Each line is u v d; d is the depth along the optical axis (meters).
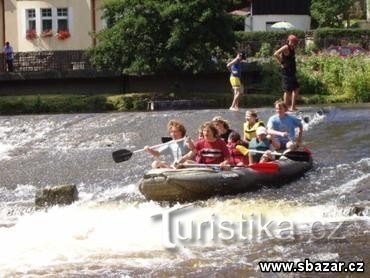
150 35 35.00
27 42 45.31
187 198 15.06
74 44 44.78
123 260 11.43
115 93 36.97
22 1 45.19
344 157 18.39
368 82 32.69
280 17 58.97
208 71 35.78
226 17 35.66
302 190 15.69
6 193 17.42
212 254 11.52
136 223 13.61
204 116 24.73
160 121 24.30
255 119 17.30
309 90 34.00
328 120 23.39
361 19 65.81
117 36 35.09
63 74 36.94
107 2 35.75
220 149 15.90
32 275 10.86
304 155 16.81
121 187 17.08
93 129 24.14
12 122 26.19
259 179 15.70
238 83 27.27
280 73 35.34
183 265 11.06
